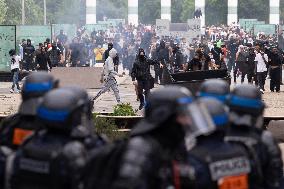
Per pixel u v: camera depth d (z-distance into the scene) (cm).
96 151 988
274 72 5919
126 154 916
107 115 3122
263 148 1177
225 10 18962
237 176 1071
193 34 9850
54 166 1012
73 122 1038
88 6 16938
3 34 6894
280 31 10550
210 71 3991
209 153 1056
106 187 929
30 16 15688
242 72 6419
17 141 1184
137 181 899
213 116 1062
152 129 952
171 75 3975
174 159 992
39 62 6172
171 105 962
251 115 1180
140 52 4341
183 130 973
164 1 17150
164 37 9625
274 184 1189
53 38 9200
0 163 1077
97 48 8656
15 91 5934
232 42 8144
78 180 1001
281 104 4634
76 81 6100
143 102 4372
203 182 1046
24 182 1034
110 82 4703
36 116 1065
